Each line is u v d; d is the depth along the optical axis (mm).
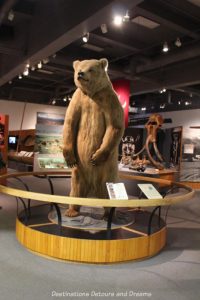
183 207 6195
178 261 3402
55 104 14703
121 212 4555
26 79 12227
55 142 10508
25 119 12852
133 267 3199
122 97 9633
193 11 5801
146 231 3629
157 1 5465
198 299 2631
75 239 3207
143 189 3529
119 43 7379
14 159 12398
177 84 8961
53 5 5574
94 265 3199
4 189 3457
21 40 6973
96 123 3814
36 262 3217
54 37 5555
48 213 4305
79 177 4020
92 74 3627
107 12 4402
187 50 7051
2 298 2504
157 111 14102
